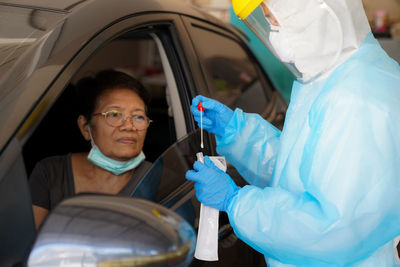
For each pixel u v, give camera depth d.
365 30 1.34
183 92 1.80
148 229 0.95
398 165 1.19
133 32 1.59
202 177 1.38
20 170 1.07
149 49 7.03
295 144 1.36
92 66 6.01
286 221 1.24
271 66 5.66
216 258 1.39
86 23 1.36
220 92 2.07
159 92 5.42
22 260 1.01
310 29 1.27
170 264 0.95
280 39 1.32
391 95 1.22
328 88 1.28
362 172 1.17
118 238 0.92
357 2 1.32
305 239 1.23
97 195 1.00
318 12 1.23
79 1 1.47
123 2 1.56
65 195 1.66
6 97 1.13
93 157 1.66
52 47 1.25
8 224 1.02
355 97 1.20
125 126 1.66
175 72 1.82
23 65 1.19
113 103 1.67
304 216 1.22
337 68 1.31
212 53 2.16
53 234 0.91
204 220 1.41
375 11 7.30
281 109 2.63
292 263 1.39
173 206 1.38
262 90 2.62
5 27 1.33
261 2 1.29
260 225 1.29
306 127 1.34
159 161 1.47
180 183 1.49
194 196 1.49
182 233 0.99
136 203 1.00
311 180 1.23
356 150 1.17
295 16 1.25
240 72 2.43
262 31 1.38
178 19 1.92
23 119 1.09
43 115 1.13
